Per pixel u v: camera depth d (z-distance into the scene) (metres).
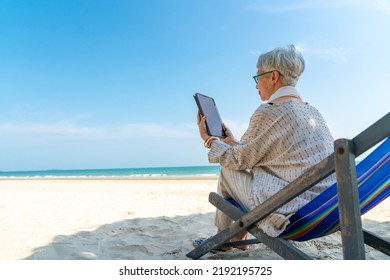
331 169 1.51
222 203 2.15
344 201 1.43
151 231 3.58
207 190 8.84
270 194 1.93
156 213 4.77
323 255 2.69
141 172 68.94
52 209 5.23
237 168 2.15
